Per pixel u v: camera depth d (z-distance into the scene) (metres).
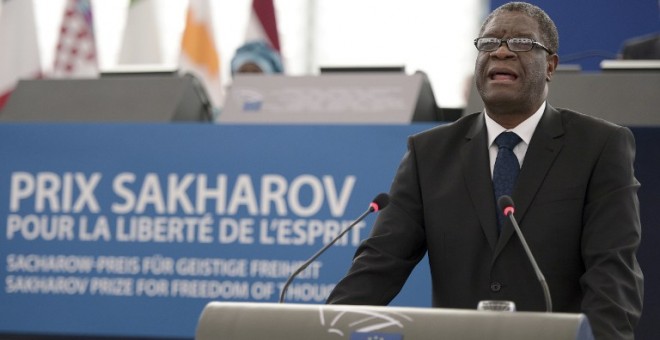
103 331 8.51
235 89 9.24
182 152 8.60
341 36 14.16
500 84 5.18
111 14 14.57
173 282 8.46
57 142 8.78
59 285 8.62
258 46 11.20
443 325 3.87
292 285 8.28
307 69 14.20
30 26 12.87
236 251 8.41
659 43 9.93
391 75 9.17
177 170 8.59
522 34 5.20
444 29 13.86
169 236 8.51
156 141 8.66
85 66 13.13
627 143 5.19
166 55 14.14
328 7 14.22
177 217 8.52
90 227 8.63
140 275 8.51
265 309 4.09
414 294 8.01
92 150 8.72
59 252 8.64
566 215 5.04
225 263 8.41
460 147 5.35
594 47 12.02
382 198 5.08
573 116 5.30
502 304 4.02
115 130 8.72
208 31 13.11
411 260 5.30
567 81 8.59
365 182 8.33
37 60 12.84
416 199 5.33
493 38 5.23
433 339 3.84
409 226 5.28
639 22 11.95
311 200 8.37
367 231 8.21
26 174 8.79
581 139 5.19
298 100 9.07
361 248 5.28
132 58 13.45
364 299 5.10
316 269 8.26
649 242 7.78
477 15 13.80
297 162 8.45
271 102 9.09
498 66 5.19
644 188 7.90
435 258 5.22
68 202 8.69
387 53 14.01
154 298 8.47
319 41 14.20
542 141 5.21
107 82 9.55
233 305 4.14
